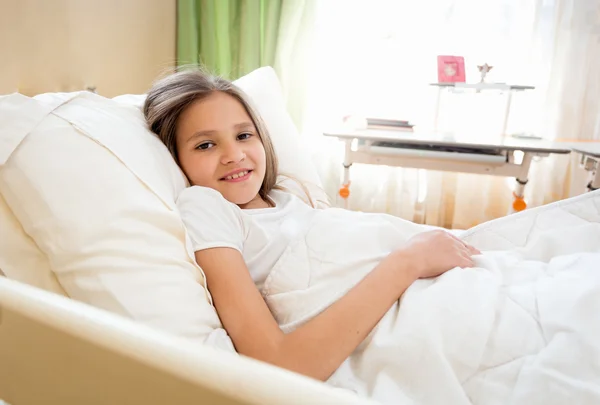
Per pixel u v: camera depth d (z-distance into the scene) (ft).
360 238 2.41
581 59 6.17
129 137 2.31
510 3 6.31
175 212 2.08
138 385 0.86
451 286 1.96
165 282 1.82
